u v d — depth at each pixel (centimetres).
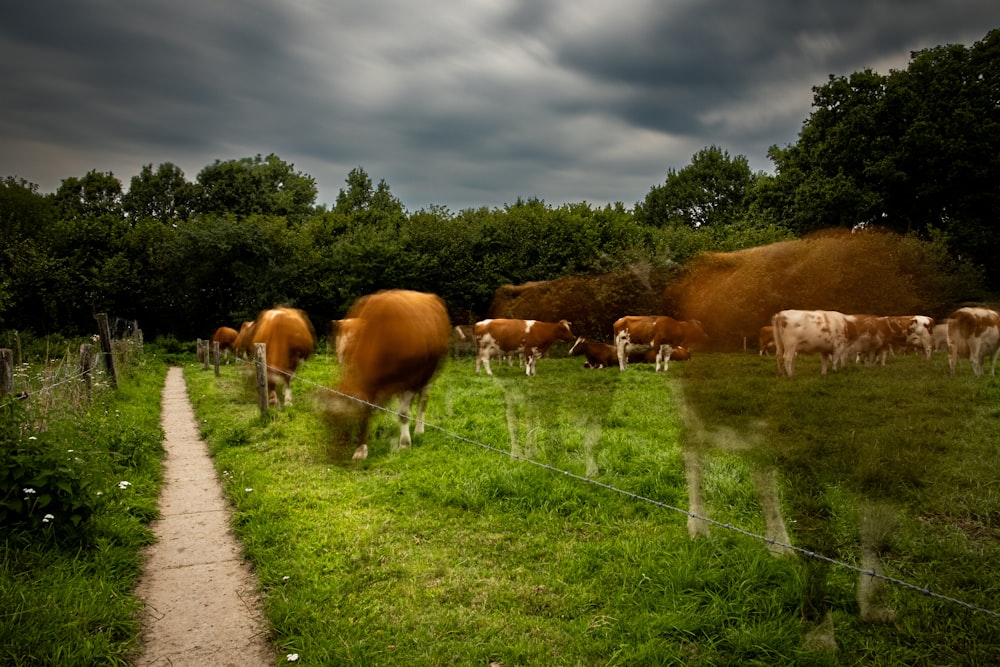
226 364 1928
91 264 2742
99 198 5178
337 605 335
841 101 1559
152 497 532
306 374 1364
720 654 283
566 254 2102
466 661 283
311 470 587
